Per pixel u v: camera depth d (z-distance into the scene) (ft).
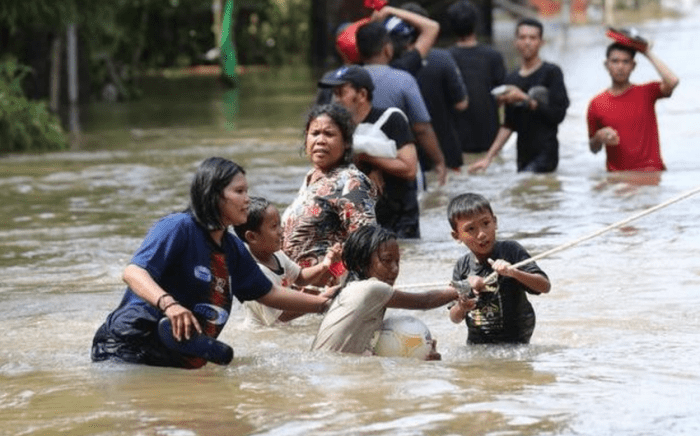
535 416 38.78
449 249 70.54
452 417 38.86
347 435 37.42
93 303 60.59
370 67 77.20
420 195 90.53
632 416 38.63
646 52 96.78
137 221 84.02
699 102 150.92
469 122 111.65
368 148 68.95
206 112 162.30
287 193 92.79
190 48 244.01
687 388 41.75
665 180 93.15
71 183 101.60
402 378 43.80
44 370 46.91
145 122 151.43
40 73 171.63
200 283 46.91
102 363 47.34
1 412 41.37
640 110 97.14
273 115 155.02
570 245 50.24
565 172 100.42
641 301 57.06
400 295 48.75
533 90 97.71
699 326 52.06
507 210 83.20
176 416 39.99
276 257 56.59
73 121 155.02
